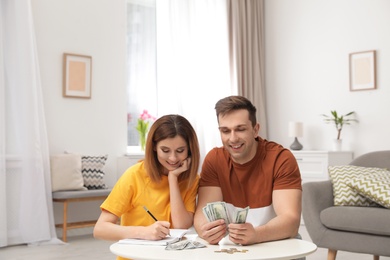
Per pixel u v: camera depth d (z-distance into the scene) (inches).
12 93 177.8
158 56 224.5
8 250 165.6
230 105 73.9
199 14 237.5
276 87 259.0
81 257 152.3
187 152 75.4
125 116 217.9
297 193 75.5
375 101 223.8
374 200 131.3
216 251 60.8
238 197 79.6
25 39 179.6
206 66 237.8
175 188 75.1
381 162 148.6
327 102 239.5
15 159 175.8
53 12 199.2
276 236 68.8
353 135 229.9
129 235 69.0
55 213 195.6
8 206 174.6
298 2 251.0
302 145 245.8
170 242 65.8
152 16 231.6
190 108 230.1
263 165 78.0
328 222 131.5
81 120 205.0
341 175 141.3
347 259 149.3
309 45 246.5
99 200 208.4
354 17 231.5
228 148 75.2
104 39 212.7
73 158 189.5
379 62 223.3
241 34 252.7
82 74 205.2
